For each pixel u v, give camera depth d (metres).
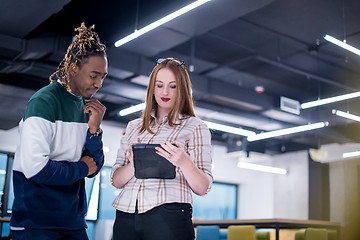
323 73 9.42
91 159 2.04
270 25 7.52
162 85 1.99
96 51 2.04
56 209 1.92
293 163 12.93
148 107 2.00
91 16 6.84
